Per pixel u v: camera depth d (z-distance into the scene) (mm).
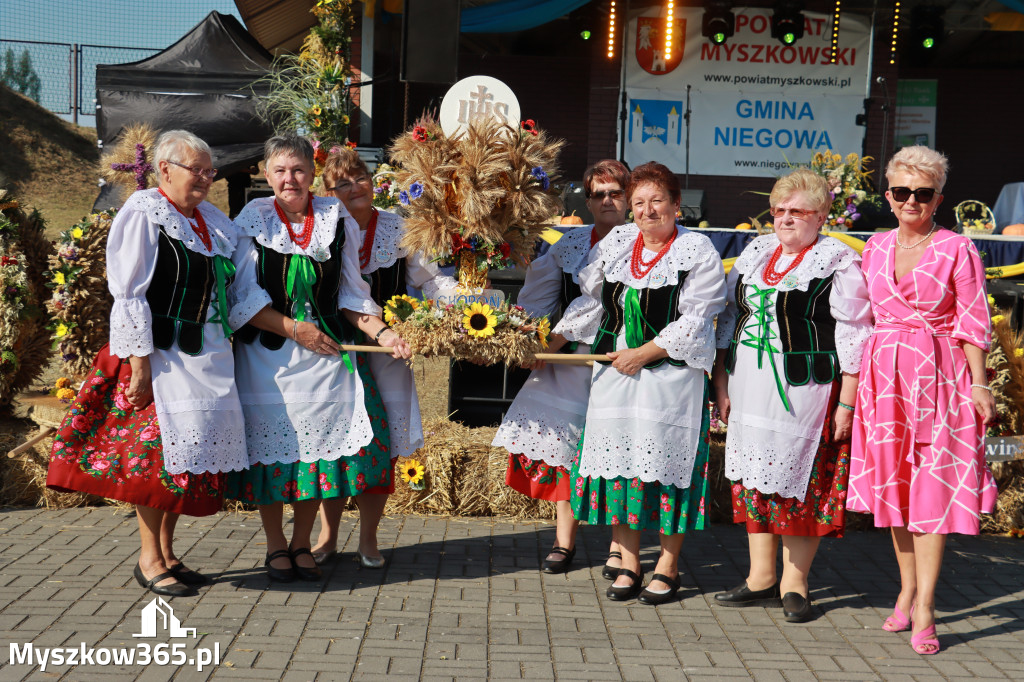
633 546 3824
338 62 8211
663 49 12789
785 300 3559
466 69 15797
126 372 3500
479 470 4953
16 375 5191
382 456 3861
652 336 3705
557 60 15742
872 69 12445
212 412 3537
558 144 3943
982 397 3355
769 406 3562
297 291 3701
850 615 3715
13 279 5031
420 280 4098
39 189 17797
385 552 4285
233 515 4766
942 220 16438
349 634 3307
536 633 3400
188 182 3539
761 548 3727
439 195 3748
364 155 10875
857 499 3475
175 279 3492
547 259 4203
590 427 3805
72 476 3486
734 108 12828
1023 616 3746
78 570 3838
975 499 3355
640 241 3787
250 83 8906
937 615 3746
